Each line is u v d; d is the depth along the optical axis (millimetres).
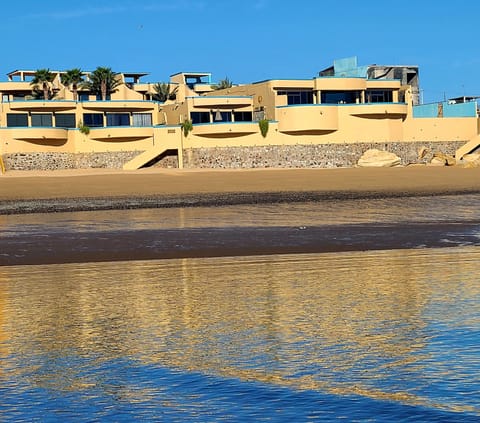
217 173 81000
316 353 10938
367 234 29906
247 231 31391
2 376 9930
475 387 9031
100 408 8445
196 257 24234
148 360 10727
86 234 30953
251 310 14617
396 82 101562
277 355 10883
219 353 11086
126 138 93312
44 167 90312
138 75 119375
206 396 8844
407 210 41469
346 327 12773
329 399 8617
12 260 23953
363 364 10219
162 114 106688
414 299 15422
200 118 99438
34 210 45250
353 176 74688
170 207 46312
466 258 22719
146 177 75438
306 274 19812
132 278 19688
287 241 27984
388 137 97875
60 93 105250
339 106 95625
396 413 8047
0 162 87250
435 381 9320
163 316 14172
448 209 41719
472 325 12664
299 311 14375
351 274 19578
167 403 8578
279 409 8258
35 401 8758
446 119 101000
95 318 14086
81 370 10211
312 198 52219
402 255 23750
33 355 11141
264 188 62688
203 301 15758
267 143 94625
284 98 96812
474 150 100688
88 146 93062
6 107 93750
